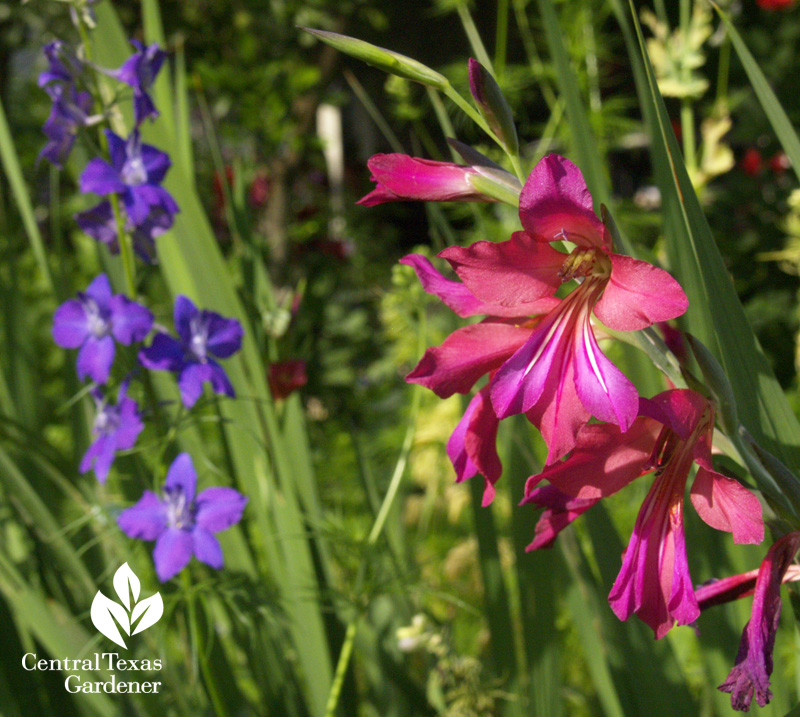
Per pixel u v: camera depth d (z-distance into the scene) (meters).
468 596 1.02
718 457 0.60
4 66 1.83
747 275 1.87
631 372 0.67
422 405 1.36
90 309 0.66
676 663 0.67
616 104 1.29
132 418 0.67
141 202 0.66
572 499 0.54
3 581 0.69
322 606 0.72
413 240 2.86
